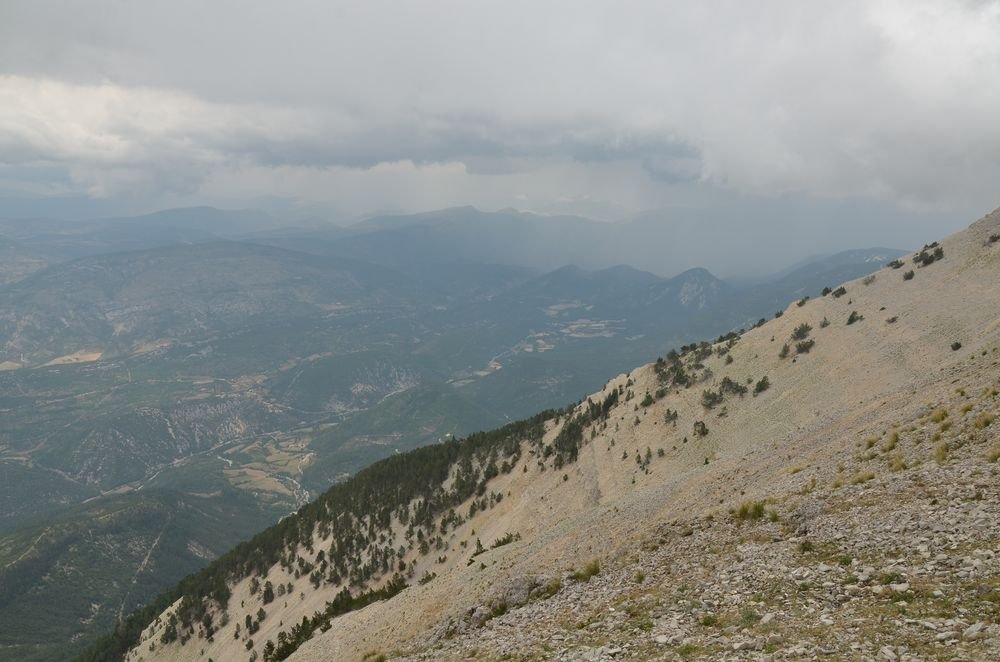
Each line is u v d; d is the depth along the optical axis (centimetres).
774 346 15750
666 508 5134
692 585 2856
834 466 4012
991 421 3344
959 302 12644
